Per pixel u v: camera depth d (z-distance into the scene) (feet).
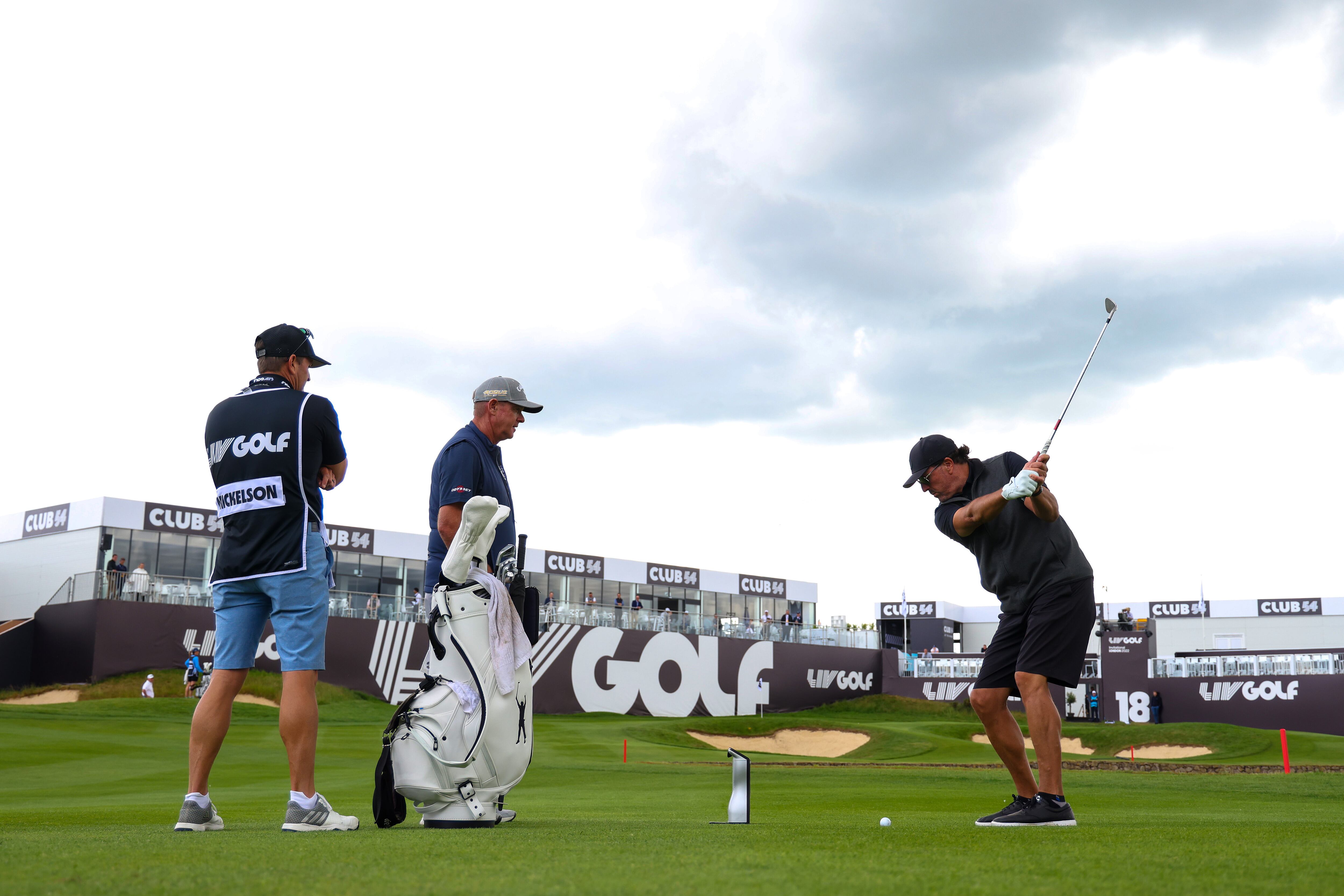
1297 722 111.14
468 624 11.41
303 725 11.14
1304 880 6.14
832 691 144.66
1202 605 189.98
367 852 7.65
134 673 98.89
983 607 203.10
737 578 165.68
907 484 14.26
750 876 6.15
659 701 128.36
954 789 34.17
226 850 7.80
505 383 13.87
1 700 94.53
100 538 111.55
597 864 6.77
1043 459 12.83
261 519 11.51
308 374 12.62
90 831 11.32
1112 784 37.60
